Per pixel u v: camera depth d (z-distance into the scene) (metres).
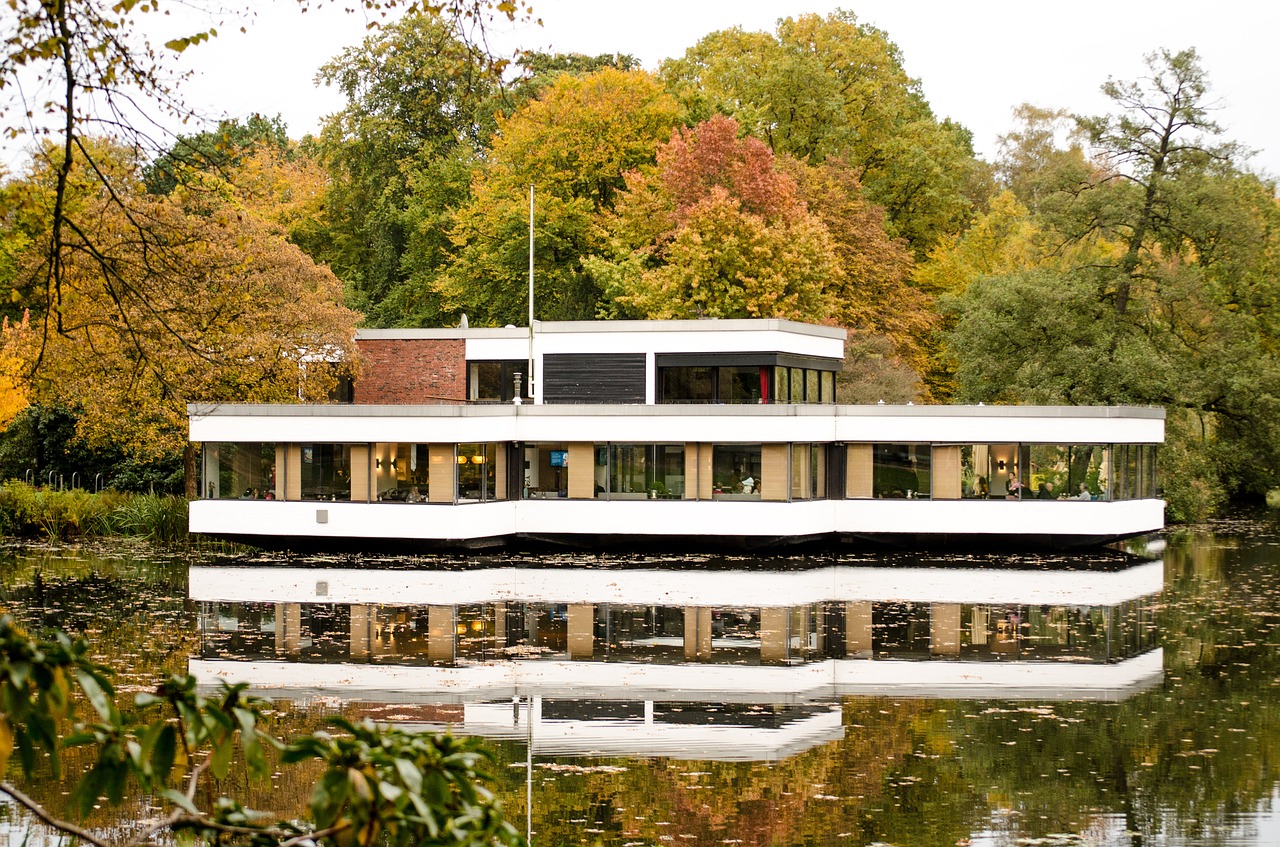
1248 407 51.69
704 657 24.97
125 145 13.03
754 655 25.19
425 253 67.81
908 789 16.70
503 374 46.38
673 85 72.25
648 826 15.26
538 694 21.77
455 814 5.83
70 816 15.15
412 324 66.81
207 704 5.71
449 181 65.62
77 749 18.44
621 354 44.50
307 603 31.12
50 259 12.68
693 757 18.09
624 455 41.22
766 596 32.66
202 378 16.83
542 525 41.59
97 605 30.78
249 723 5.69
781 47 70.94
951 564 39.28
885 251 62.81
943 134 71.50
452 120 66.94
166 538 45.22
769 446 40.44
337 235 71.94
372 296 69.31
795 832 15.04
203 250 15.91
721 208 56.12
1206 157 50.88
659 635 27.19
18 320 51.88
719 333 43.78
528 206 61.28
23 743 5.47
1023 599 32.50
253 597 32.06
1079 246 56.28
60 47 11.24
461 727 19.50
